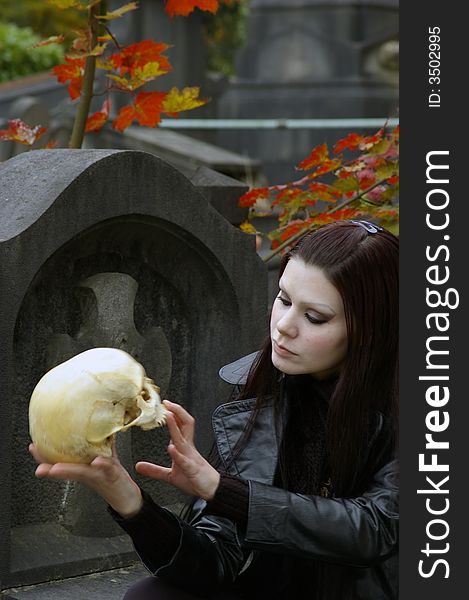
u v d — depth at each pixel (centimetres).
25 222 279
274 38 1010
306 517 201
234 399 246
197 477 200
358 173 372
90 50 355
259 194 380
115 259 315
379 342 214
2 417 273
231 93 1023
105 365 200
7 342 273
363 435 215
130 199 301
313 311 213
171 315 332
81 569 292
